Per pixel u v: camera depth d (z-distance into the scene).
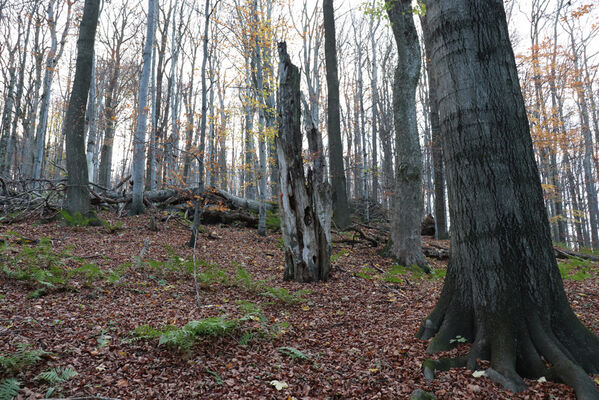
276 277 7.81
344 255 10.43
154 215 12.77
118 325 4.26
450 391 3.12
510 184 3.62
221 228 13.18
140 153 12.57
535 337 3.37
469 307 3.87
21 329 3.76
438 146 15.85
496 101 3.71
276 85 12.42
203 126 9.48
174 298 5.68
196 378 3.29
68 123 10.77
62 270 5.87
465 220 3.82
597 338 3.43
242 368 3.53
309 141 9.25
